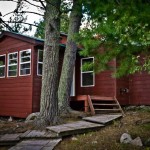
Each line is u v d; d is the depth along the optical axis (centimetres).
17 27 790
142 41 338
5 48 1322
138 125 704
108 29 330
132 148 515
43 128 694
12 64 1276
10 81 1263
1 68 1338
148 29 317
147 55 388
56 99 755
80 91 1338
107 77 1234
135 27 316
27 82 1172
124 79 1238
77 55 1345
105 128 714
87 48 371
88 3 339
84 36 366
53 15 741
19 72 1220
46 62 754
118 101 1191
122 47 363
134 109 1138
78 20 980
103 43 365
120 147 523
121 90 1214
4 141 600
